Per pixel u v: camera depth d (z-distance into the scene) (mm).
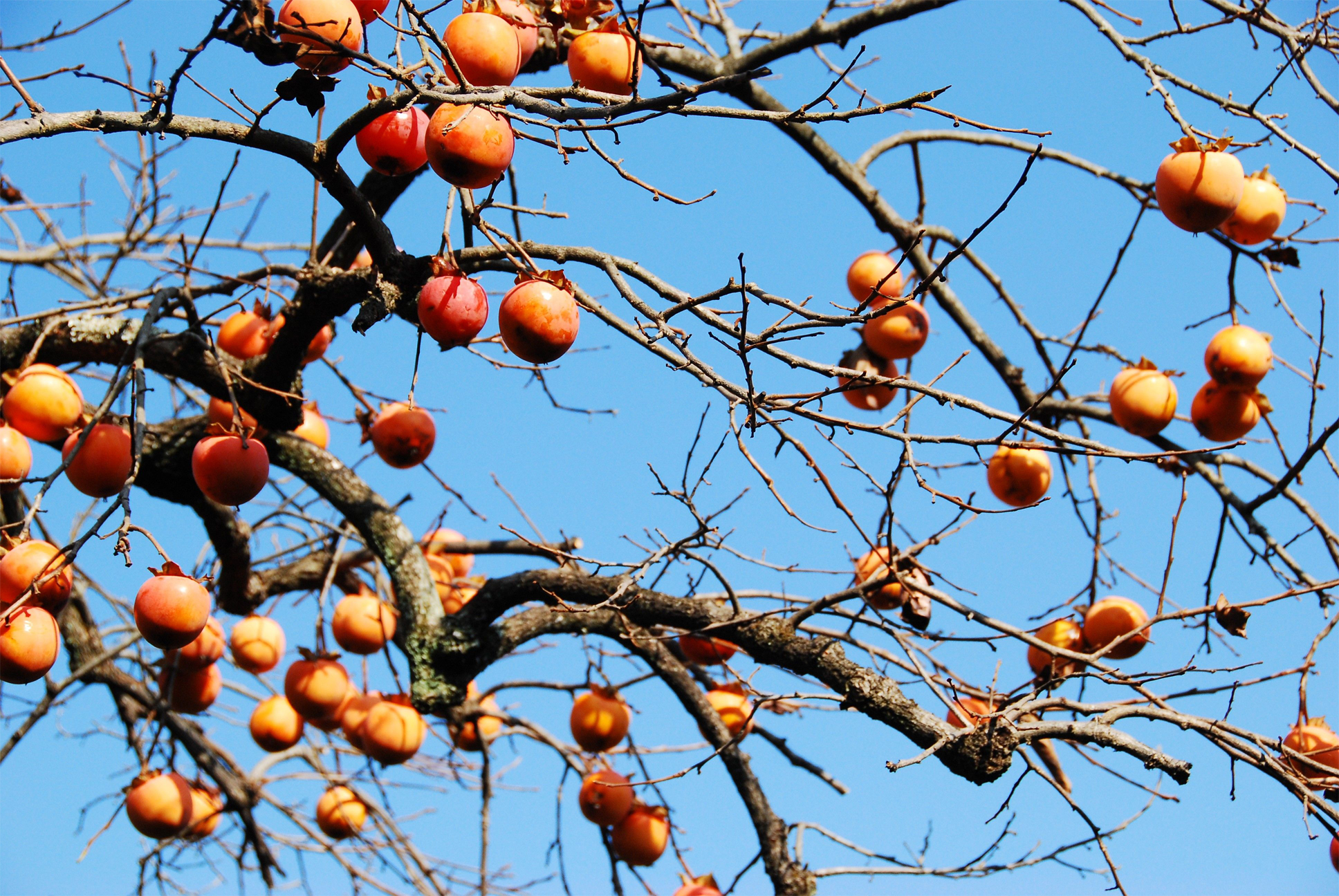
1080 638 4285
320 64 2656
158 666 4699
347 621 4699
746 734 4617
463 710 4777
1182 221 3756
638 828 4547
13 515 4430
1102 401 4672
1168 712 3625
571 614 4492
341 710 4680
